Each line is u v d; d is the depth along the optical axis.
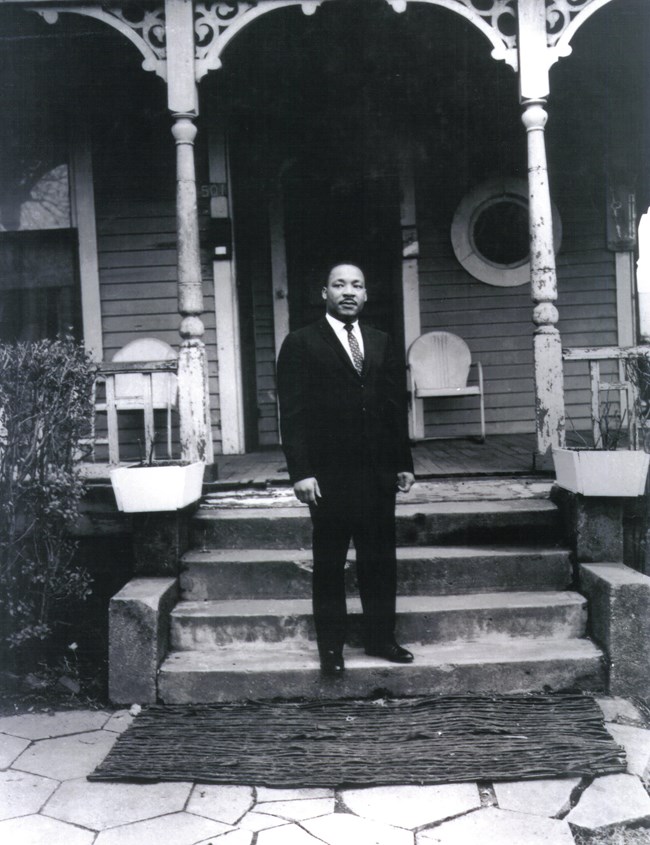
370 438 3.51
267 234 7.50
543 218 4.79
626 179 7.20
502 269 7.31
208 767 2.98
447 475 5.02
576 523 4.10
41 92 6.85
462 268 7.33
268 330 7.60
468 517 4.34
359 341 3.58
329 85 7.25
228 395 6.86
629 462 3.91
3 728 3.46
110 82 6.83
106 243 6.92
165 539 4.13
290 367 3.51
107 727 3.44
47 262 6.90
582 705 3.43
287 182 7.48
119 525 4.48
